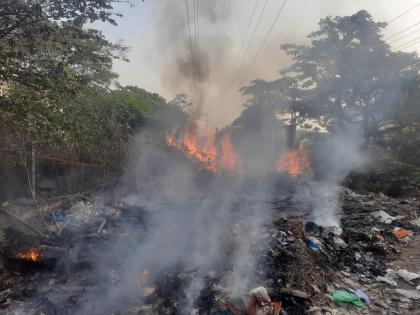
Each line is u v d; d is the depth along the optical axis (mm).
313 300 5234
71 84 7945
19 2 6137
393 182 15547
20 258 6156
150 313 4801
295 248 6621
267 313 4648
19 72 6996
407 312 5078
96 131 11305
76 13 6684
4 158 9508
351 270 6562
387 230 9031
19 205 9344
